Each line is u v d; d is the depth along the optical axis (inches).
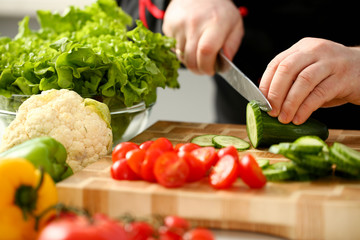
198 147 49.2
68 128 50.0
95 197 41.5
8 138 49.6
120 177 43.7
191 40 70.4
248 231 39.7
